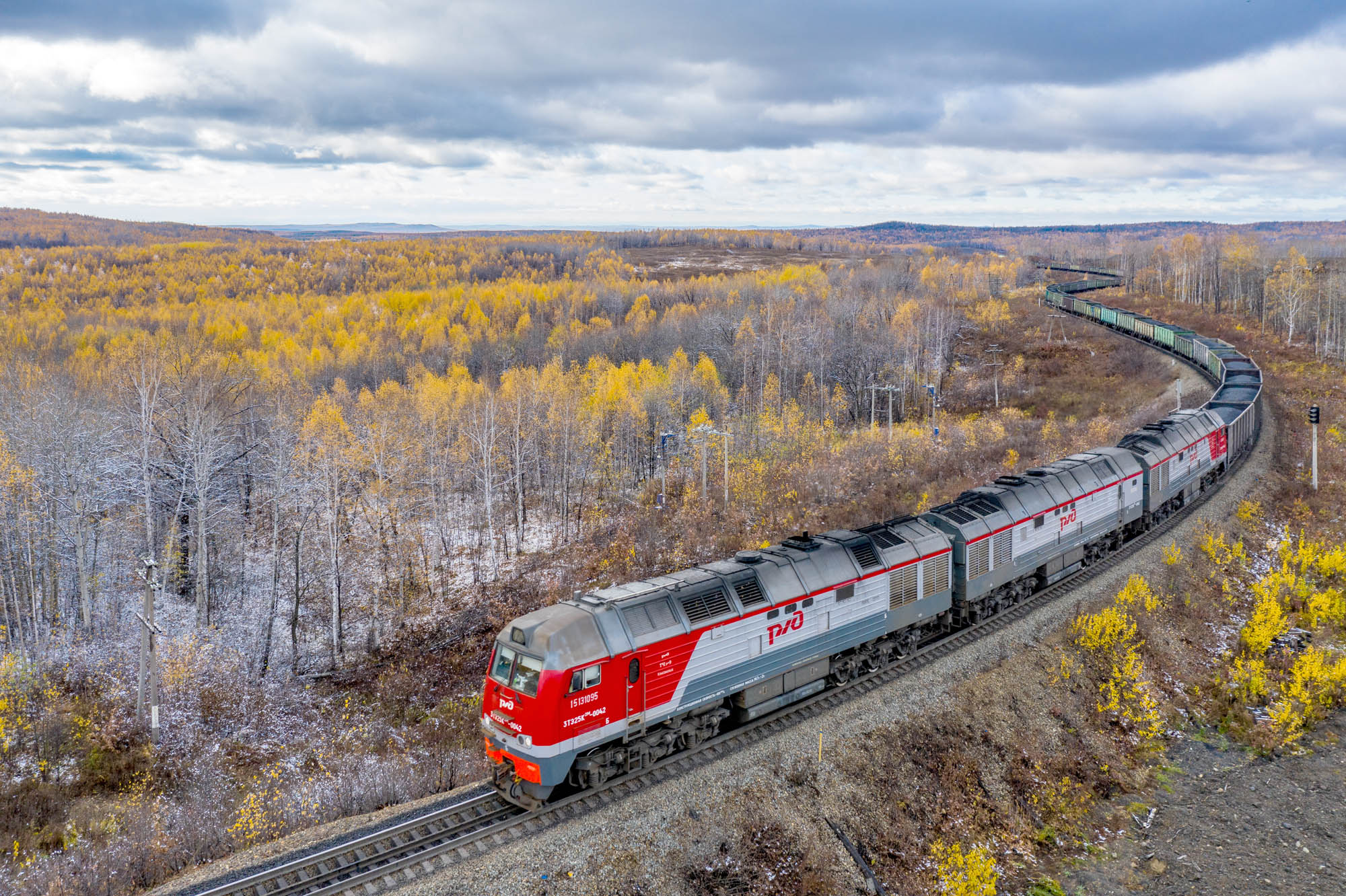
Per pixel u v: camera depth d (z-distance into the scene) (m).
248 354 99.38
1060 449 60.81
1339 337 91.31
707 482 67.00
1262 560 39.16
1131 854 21.88
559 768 18.02
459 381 84.62
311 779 28.39
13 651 39.50
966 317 135.25
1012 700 25.83
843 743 22.36
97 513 49.78
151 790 30.06
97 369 84.31
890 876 19.61
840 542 24.84
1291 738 26.55
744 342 105.62
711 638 20.70
